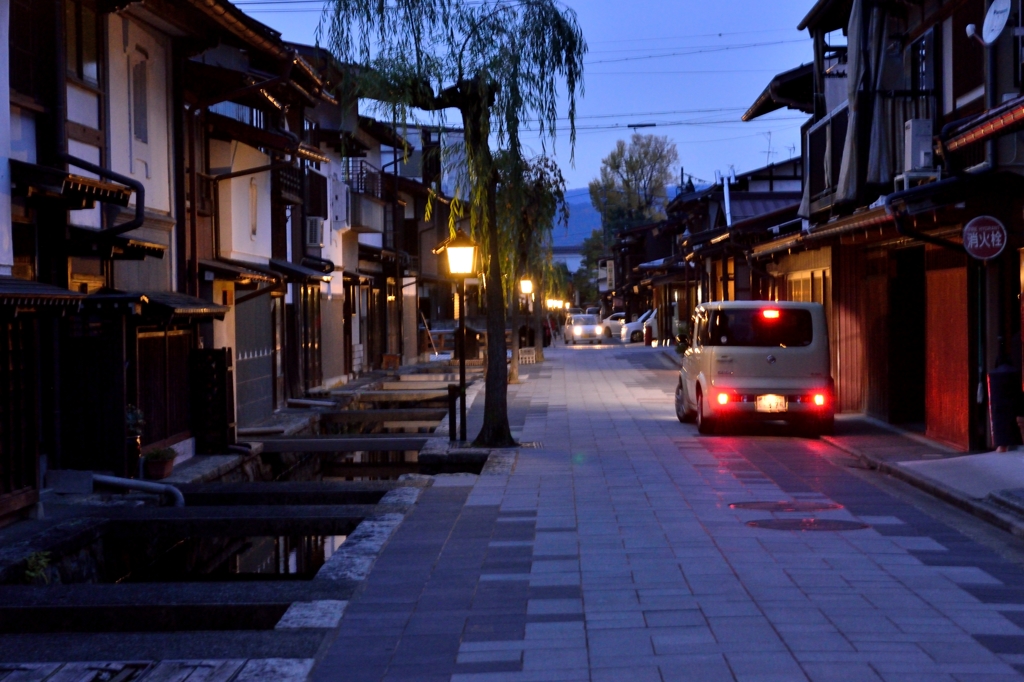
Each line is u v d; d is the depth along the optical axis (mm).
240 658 5914
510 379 28391
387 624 6582
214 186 17672
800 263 23531
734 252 30203
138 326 12930
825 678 5363
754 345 16391
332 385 28984
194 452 15375
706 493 11234
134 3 12953
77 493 11586
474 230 15273
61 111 11391
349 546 8742
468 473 13203
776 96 22859
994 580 7359
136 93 14180
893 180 15523
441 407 23656
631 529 9344
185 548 11445
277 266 21156
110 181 12875
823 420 16234
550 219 26609
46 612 7098
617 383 27891
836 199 16422
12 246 10602
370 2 13953
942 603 6766
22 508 10195
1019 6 12094
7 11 10109
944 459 12594
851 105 15867
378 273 37750
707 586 7293
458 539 9078
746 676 5426
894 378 17234
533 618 6621
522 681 5465
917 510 10117
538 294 35438
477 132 14688
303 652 6008
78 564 9648
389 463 18094
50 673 5754
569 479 12320
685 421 18656
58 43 11367
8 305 8984
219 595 7309
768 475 12508
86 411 11922
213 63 19094
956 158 13617
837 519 9688
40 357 11727
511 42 14258
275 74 19344
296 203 23547
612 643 6051
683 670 5543
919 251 17109
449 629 6441
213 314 14055
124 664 5863
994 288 12789
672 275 45594
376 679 5574
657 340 54844
